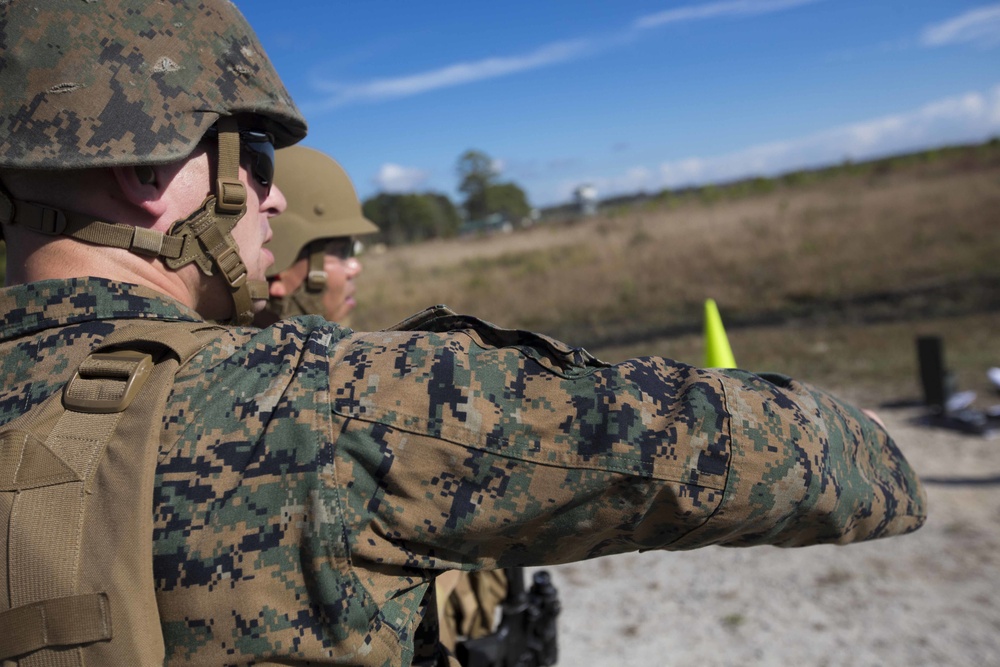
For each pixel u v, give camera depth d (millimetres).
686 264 15695
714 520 849
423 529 819
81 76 858
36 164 845
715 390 857
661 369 898
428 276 20828
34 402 817
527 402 833
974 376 7426
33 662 713
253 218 1079
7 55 858
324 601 772
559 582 4367
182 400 803
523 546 873
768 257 15164
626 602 4031
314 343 868
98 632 706
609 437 812
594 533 863
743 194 32438
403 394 819
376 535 819
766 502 848
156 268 971
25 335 886
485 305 15398
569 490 815
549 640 1796
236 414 804
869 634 3488
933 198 18750
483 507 818
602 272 16438
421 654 1129
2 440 750
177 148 883
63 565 714
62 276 935
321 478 781
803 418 888
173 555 753
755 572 4219
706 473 827
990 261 12414
